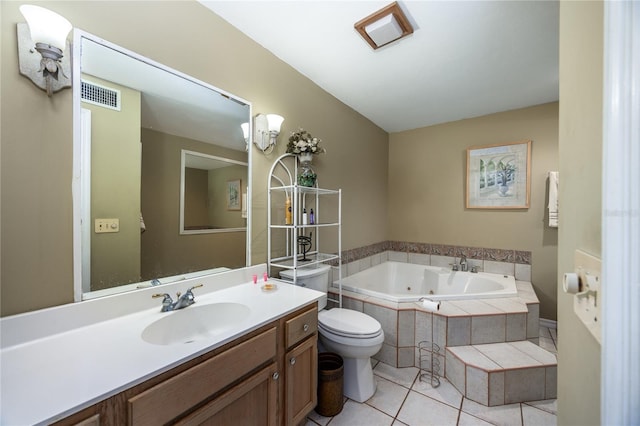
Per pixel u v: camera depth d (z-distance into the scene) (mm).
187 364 911
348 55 1972
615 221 355
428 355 2055
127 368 818
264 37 1799
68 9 1066
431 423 1542
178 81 1439
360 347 1664
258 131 1847
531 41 1793
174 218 1430
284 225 1956
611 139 363
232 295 1496
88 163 1121
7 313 926
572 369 563
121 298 1180
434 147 3408
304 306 1406
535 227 2803
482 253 3076
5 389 721
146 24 1306
